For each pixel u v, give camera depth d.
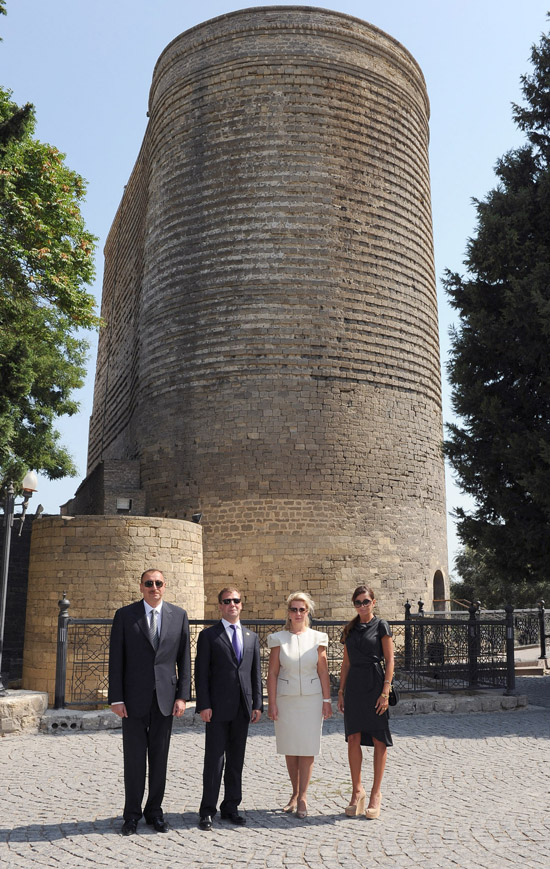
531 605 38.53
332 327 21.25
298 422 20.62
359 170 22.36
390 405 21.80
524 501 15.38
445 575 23.52
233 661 6.35
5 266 17.64
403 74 24.12
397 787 7.36
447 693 12.81
